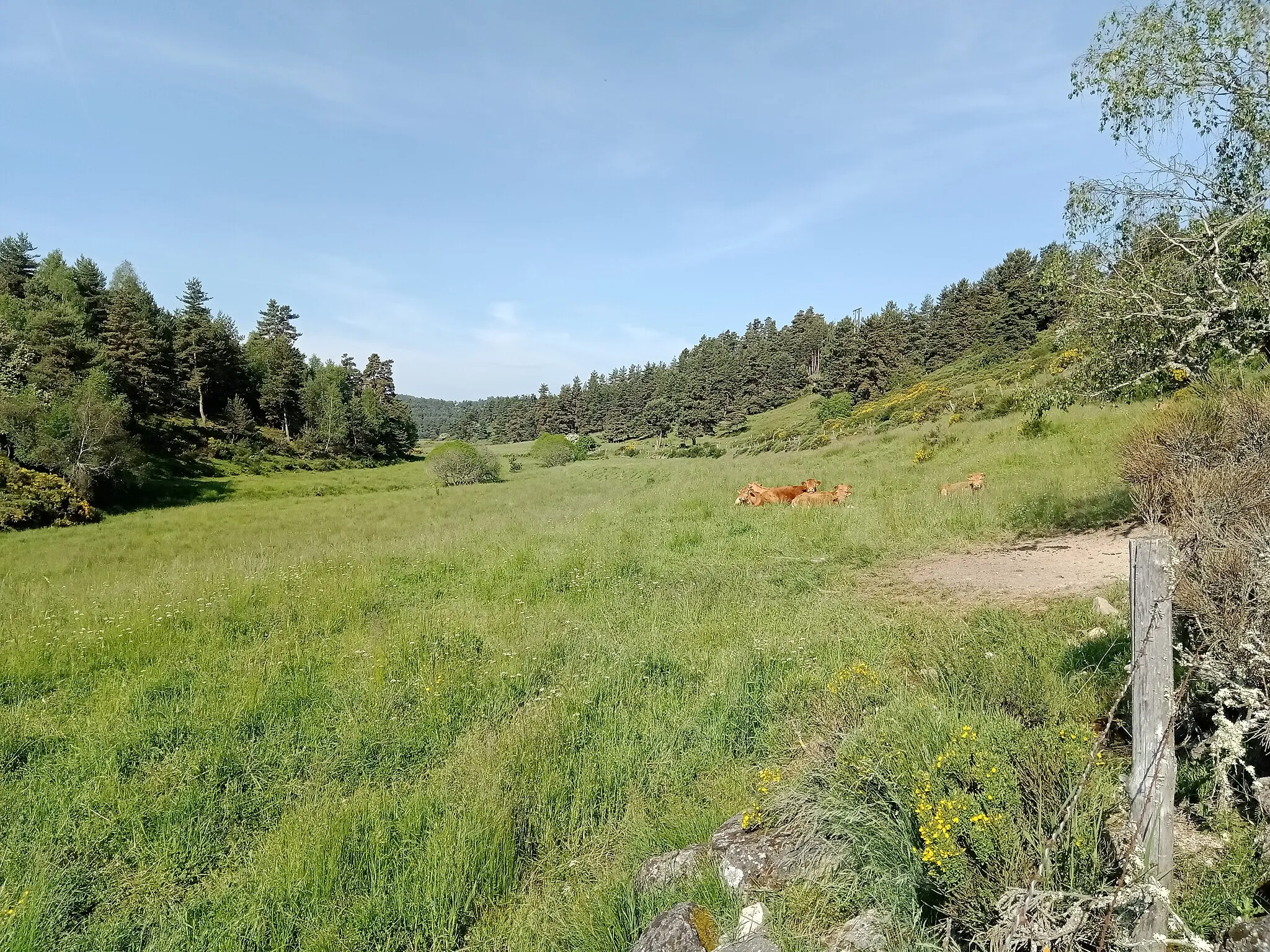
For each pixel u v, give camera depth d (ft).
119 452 130.93
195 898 12.66
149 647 25.13
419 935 11.44
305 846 13.21
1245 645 9.27
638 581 33.81
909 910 9.48
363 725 18.39
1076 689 14.49
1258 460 16.71
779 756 15.53
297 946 11.45
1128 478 27.50
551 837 14.24
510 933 11.69
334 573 37.17
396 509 98.48
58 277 254.68
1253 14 22.91
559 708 18.89
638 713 18.89
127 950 11.57
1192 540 12.18
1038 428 61.77
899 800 10.28
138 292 294.87
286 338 374.02
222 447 225.97
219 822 14.79
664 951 9.76
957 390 141.69
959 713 12.39
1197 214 24.50
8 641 26.45
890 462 72.90
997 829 8.58
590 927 11.19
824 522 42.06
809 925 9.88
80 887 12.91
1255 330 22.43
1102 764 10.27
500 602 30.76
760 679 19.88
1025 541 32.81
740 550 38.45
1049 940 7.55
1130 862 7.62
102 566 57.26
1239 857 8.87
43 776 16.22
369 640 25.32
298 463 240.73
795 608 27.20
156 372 233.55
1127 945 7.27
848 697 15.67
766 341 440.04
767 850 11.80
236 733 18.10
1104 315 26.48
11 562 62.85
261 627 27.81
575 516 55.93
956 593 26.53
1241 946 7.19
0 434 118.21
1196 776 10.51
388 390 404.16
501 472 200.13
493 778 15.42
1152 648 8.27
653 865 12.53
